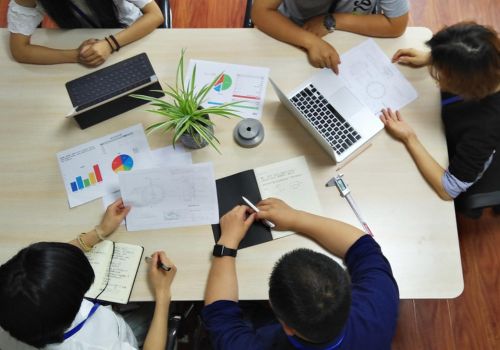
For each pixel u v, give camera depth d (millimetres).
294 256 821
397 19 1365
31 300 819
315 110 1296
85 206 1234
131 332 1162
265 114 1313
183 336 1436
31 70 1395
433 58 1190
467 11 2309
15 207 1235
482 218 1937
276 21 1401
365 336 904
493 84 1162
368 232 1173
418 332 1788
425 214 1189
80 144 1299
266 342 946
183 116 1139
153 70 1327
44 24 2244
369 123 1274
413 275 1132
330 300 757
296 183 1229
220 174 1247
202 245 1174
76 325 954
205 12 2332
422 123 1290
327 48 1352
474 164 1173
